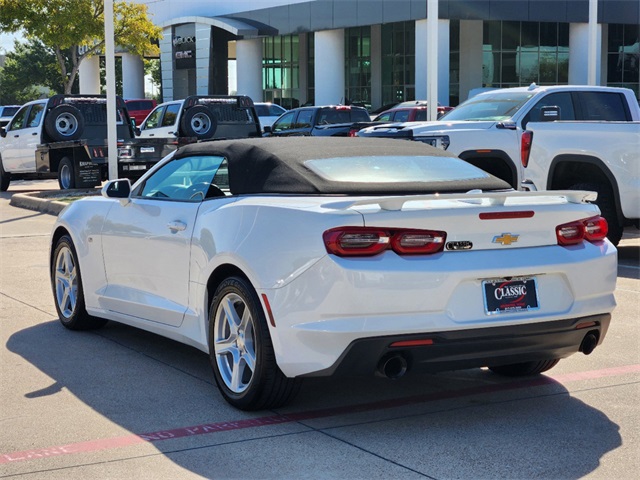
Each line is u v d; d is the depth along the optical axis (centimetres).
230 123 2322
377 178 555
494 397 561
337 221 477
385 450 465
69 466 445
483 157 1271
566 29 4725
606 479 425
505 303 497
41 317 811
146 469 441
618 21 4284
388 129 1339
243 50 5106
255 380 514
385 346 471
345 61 5128
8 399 559
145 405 546
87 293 721
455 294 485
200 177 611
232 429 500
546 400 554
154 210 636
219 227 553
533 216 509
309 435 489
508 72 4681
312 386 586
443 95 3997
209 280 562
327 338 474
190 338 592
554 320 507
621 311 817
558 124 1126
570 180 1147
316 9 4478
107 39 1783
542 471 436
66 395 568
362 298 469
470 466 442
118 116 2166
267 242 508
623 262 1112
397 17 4078
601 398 558
